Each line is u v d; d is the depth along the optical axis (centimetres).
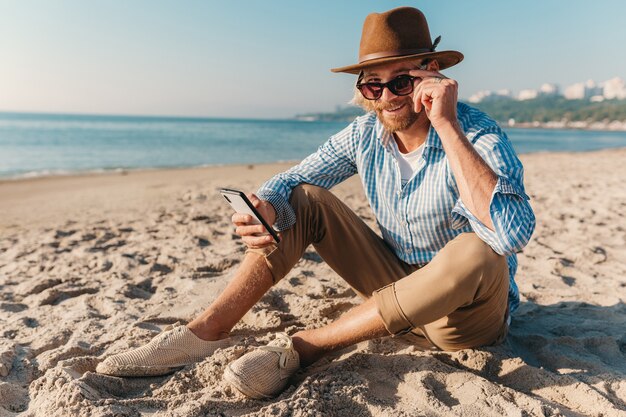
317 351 185
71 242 472
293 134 6038
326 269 354
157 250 420
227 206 704
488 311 182
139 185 1109
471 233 167
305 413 155
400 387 179
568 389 183
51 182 1238
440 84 168
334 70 198
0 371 199
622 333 246
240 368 168
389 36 182
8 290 326
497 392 175
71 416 157
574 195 776
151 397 174
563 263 373
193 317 262
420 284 162
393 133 196
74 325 253
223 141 4125
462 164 163
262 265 195
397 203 198
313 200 201
